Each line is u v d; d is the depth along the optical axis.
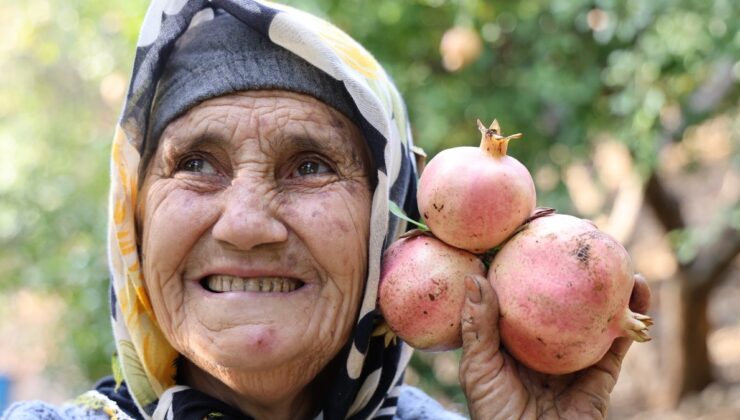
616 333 1.51
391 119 1.82
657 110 4.34
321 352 1.68
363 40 4.34
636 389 7.68
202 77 1.67
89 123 6.09
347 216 1.67
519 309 1.50
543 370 1.55
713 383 7.23
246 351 1.59
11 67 6.36
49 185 5.56
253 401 1.78
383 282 1.62
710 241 6.14
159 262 1.65
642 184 5.59
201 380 1.80
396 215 1.80
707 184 8.41
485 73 4.49
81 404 1.82
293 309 1.63
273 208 1.62
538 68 4.35
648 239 8.08
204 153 1.66
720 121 6.05
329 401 1.79
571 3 4.13
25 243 5.44
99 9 5.18
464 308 1.55
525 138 4.57
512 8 4.35
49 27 5.66
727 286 9.12
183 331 1.65
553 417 1.63
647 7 4.13
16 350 6.65
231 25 1.70
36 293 5.67
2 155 5.84
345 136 1.70
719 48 4.12
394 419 2.03
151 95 1.72
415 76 4.49
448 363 5.21
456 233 1.53
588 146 4.90
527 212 1.54
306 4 4.00
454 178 1.52
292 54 1.68
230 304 1.61
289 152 1.66
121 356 1.80
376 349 1.82
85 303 5.04
